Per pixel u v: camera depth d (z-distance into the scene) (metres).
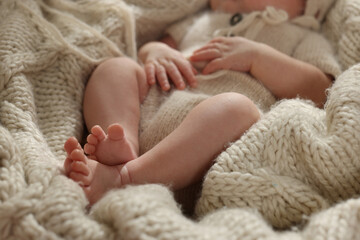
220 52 0.50
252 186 0.37
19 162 0.36
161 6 0.56
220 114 0.40
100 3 0.51
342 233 0.33
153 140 0.44
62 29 0.49
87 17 0.52
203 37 0.55
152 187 0.36
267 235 0.33
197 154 0.39
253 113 0.41
